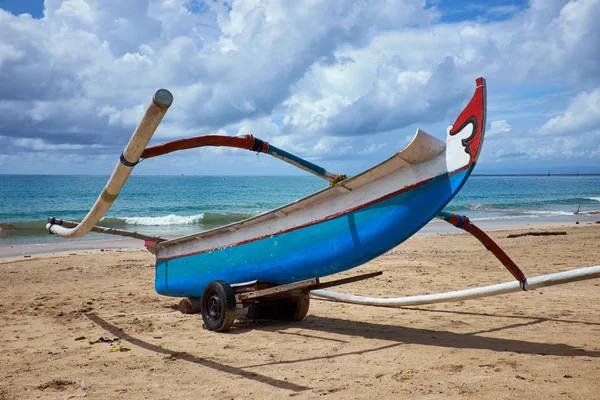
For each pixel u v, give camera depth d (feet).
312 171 22.38
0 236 67.05
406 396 11.17
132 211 122.83
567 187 320.50
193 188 271.28
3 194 181.98
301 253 18.12
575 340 15.75
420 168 15.47
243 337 17.84
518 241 51.31
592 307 21.59
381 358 14.42
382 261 40.19
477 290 18.28
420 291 26.89
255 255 19.53
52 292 28.81
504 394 11.02
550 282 16.08
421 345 15.76
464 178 14.28
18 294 28.19
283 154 21.53
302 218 18.19
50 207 127.44
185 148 19.35
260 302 19.77
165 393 12.01
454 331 17.70
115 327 19.92
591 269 15.25
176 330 19.27
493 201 158.81
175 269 23.02
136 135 14.05
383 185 16.17
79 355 15.79
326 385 12.17
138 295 27.76
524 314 20.31
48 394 12.12
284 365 14.10
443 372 12.80
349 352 15.26
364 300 22.04
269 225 19.22
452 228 75.15
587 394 10.87
